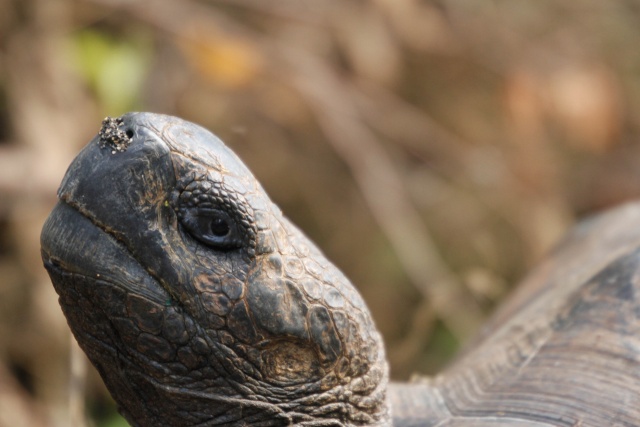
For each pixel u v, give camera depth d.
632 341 3.72
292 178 9.19
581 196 10.05
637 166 10.12
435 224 9.59
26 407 6.94
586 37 10.70
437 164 9.23
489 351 4.13
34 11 7.46
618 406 3.47
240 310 3.10
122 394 3.32
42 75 7.42
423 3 9.24
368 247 9.25
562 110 9.18
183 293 3.04
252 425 3.26
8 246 7.30
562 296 4.20
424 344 7.52
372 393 3.44
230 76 7.69
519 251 9.55
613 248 4.82
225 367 3.16
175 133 3.03
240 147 8.88
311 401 3.29
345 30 8.58
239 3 8.34
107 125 3.02
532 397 3.59
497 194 9.45
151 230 2.98
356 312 3.34
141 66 7.82
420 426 3.62
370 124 8.91
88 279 3.00
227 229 3.07
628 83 11.02
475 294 8.48
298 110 8.81
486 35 9.44
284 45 8.30
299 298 3.18
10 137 7.31
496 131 9.71
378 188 8.05
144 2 7.46
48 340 7.24
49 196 7.02
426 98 9.74
